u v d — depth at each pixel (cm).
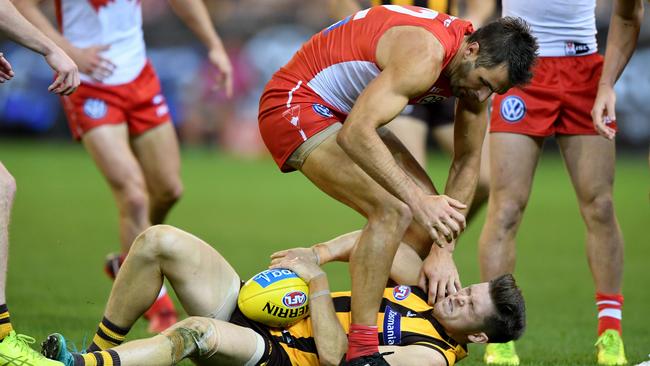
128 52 2491
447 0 2416
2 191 1461
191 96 7875
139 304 1591
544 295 2998
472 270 3384
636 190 6131
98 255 3550
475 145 1788
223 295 1598
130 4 2495
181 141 8188
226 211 5009
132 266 1578
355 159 1516
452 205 1537
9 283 2875
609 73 2020
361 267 1577
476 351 2164
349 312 1647
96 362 1441
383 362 1542
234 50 7725
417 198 1505
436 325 1644
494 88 1595
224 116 8019
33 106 8175
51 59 1603
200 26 2631
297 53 1734
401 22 1609
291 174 7225
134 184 2400
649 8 6719
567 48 2078
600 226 2084
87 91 2428
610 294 2081
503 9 2166
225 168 7438
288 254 1688
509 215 2073
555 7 2056
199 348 1504
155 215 2595
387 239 1574
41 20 2405
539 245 4169
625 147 7275
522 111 2067
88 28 2497
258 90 7788
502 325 1611
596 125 1986
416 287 1694
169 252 1561
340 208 5316
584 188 2088
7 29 1577
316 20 7506
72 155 7762
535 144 2094
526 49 1578
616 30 2030
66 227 4316
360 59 1630
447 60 1579
